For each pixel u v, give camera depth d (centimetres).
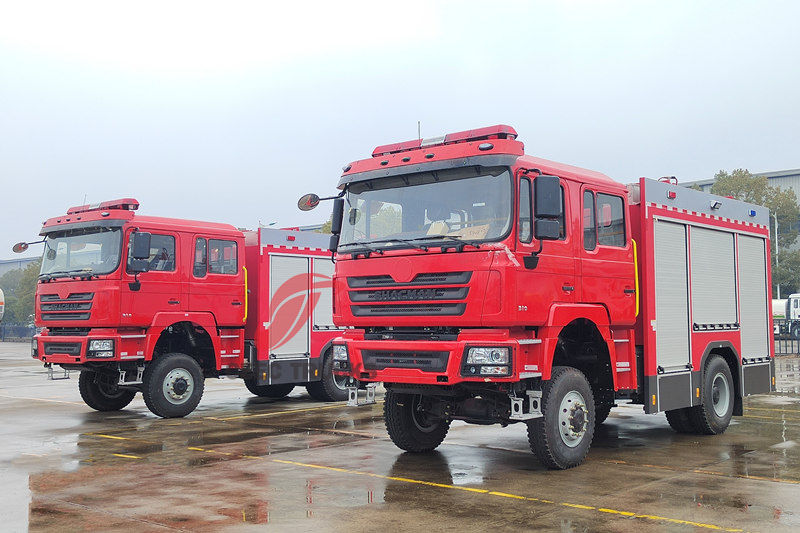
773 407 1373
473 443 1001
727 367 1091
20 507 664
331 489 726
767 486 726
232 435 1075
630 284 927
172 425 1186
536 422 800
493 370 748
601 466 834
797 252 5509
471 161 789
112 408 1407
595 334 891
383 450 946
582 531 577
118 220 1256
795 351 3472
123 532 584
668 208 1001
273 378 1448
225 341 1395
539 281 791
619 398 952
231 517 625
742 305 1158
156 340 1276
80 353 1240
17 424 1209
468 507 652
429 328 805
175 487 739
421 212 824
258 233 1450
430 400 895
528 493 704
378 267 834
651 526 588
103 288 1234
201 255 1351
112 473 809
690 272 1035
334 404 1504
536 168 796
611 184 920
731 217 1148
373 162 879
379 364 826
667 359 976
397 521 609
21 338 5906
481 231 778
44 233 1363
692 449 943
